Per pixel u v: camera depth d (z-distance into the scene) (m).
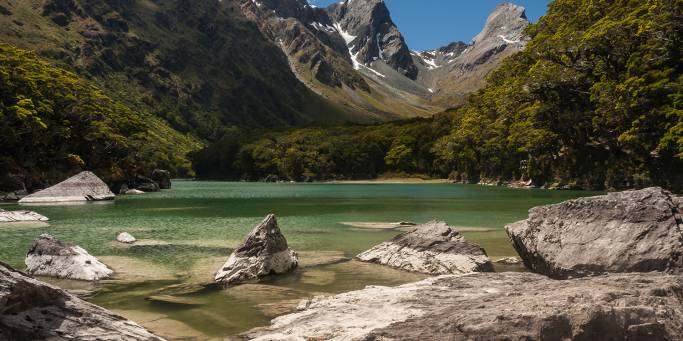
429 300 12.01
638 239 15.52
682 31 58.78
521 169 113.88
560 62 86.12
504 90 115.31
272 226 19.83
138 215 43.88
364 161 185.00
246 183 162.12
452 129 164.38
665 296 9.92
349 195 82.69
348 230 33.47
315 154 185.00
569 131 87.62
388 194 86.12
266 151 187.25
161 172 114.06
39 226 34.53
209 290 16.22
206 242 27.27
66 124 79.44
